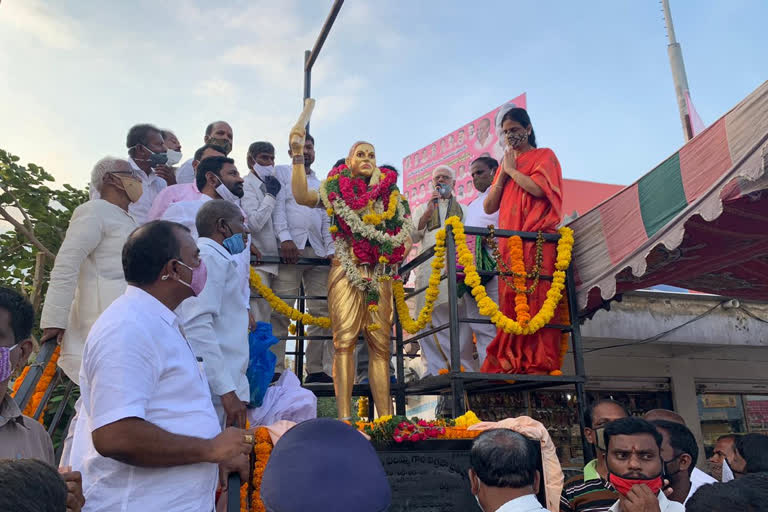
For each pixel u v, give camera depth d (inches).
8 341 94.6
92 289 151.2
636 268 210.5
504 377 210.5
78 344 148.3
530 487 97.9
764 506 64.3
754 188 177.8
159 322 92.3
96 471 87.5
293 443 50.7
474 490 103.3
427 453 160.2
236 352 135.1
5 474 51.3
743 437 147.9
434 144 550.6
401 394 240.2
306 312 245.4
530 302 227.3
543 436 165.6
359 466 49.4
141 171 206.8
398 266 254.2
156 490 86.4
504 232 228.4
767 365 398.3
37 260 232.5
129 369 84.5
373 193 200.5
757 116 170.2
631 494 104.0
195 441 87.2
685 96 471.8
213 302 125.6
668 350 381.4
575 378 219.5
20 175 322.3
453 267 214.5
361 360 245.0
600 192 387.2
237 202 226.8
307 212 240.8
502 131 251.0
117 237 156.0
